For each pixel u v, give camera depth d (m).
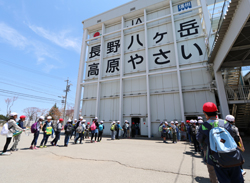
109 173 3.51
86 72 17.72
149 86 13.72
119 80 15.26
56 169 3.77
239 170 1.76
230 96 10.25
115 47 16.62
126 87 14.73
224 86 10.48
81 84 16.80
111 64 16.23
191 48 12.98
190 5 14.00
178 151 6.32
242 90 9.80
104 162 4.48
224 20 6.86
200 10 13.53
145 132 12.94
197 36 12.91
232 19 6.65
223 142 1.74
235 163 1.65
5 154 5.27
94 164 4.26
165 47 14.05
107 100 15.38
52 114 40.72
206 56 12.09
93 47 18.28
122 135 13.36
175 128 9.32
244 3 5.45
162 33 14.57
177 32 13.95
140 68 14.62
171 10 14.13
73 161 4.58
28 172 3.52
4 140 9.31
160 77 13.54
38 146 7.48
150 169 3.82
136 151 6.27
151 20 14.86
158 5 15.15
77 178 3.17
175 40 13.27
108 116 14.79
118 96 14.78
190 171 3.68
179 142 9.41
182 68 12.41
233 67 9.77
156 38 14.73
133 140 10.47
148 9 15.72
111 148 6.99
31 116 43.62
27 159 4.74
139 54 15.08
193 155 5.54
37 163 4.29
